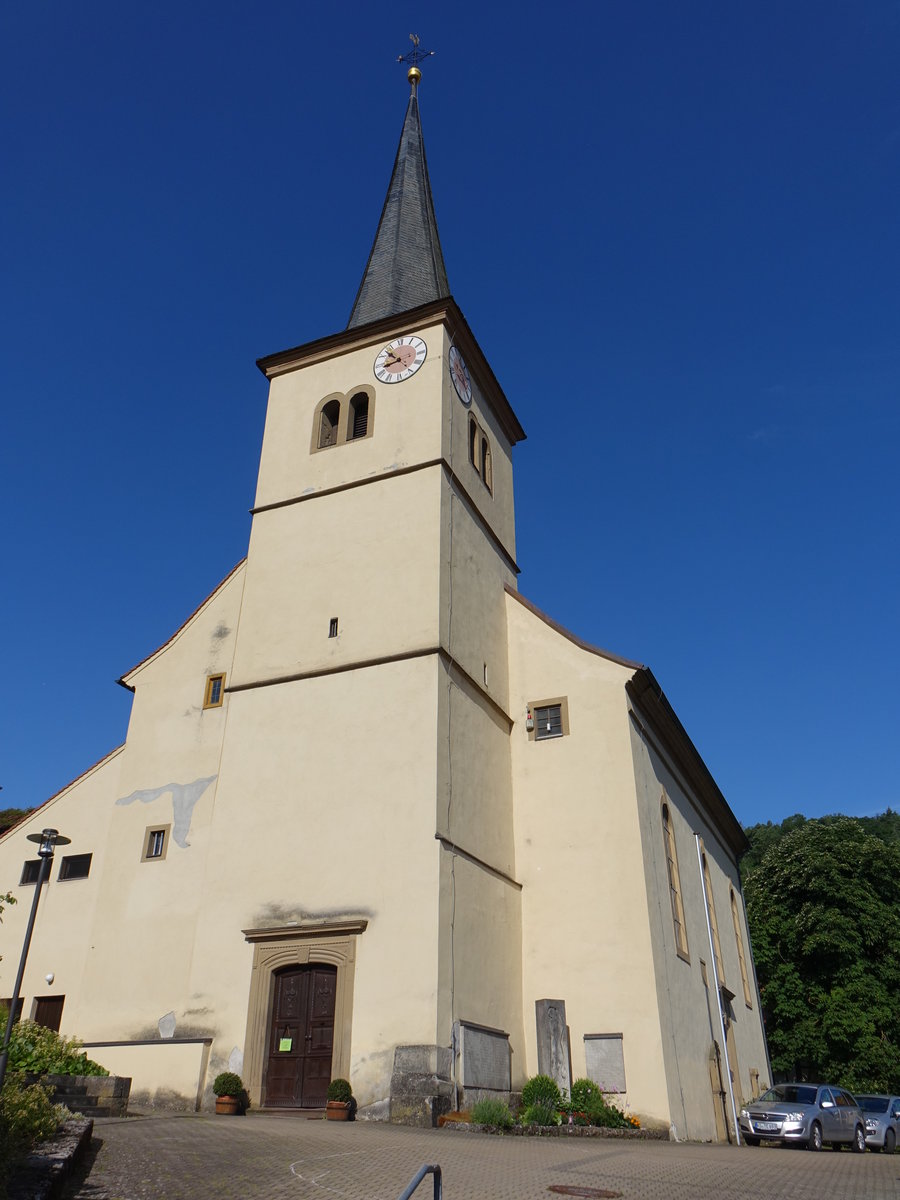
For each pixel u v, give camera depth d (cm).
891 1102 2773
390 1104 1809
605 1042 2211
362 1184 1048
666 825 2778
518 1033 2238
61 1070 1750
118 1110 1678
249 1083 1966
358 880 2066
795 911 4728
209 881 2223
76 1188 967
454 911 2039
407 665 2261
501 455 3133
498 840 2377
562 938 2347
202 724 2523
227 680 2548
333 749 2241
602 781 2469
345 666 2328
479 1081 1962
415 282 3170
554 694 2620
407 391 2680
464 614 2475
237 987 2080
